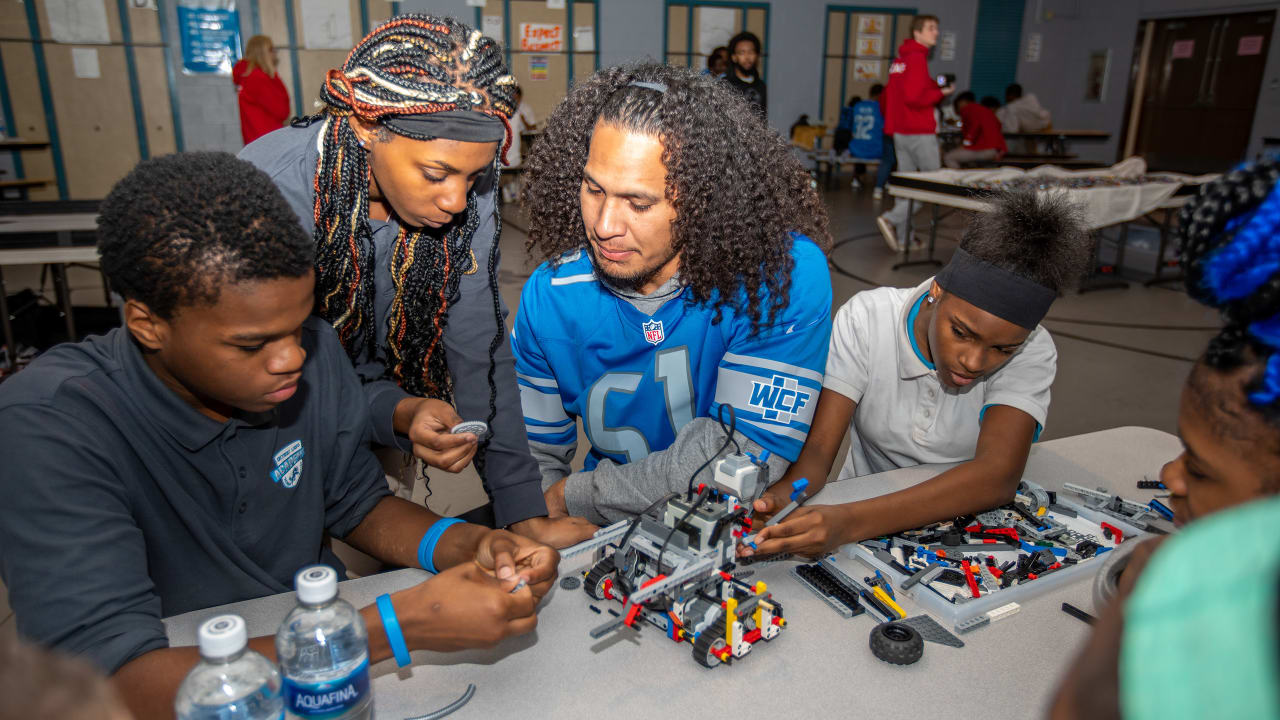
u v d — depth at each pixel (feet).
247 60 20.76
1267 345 1.76
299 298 2.79
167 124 25.93
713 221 3.85
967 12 36.37
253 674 2.46
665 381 4.42
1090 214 16.10
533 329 4.60
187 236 2.52
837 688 2.97
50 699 1.02
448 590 2.91
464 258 4.31
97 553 2.80
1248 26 32.27
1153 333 15.10
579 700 2.89
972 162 28.07
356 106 3.54
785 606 3.47
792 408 4.26
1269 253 1.72
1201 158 34.71
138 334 2.85
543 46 30.42
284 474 3.56
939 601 3.41
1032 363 4.70
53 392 2.91
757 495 3.87
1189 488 2.06
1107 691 1.13
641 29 31.63
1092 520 4.18
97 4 24.34
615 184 3.60
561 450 4.94
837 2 34.09
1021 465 4.40
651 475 4.17
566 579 3.65
